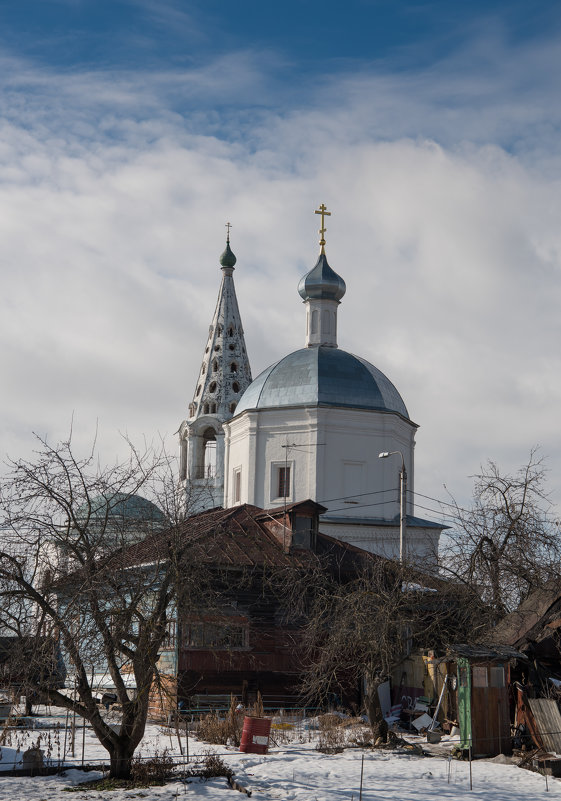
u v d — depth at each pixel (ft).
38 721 92.68
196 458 242.37
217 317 262.67
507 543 104.01
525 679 83.46
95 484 64.90
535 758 70.90
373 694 83.35
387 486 168.55
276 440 170.19
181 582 65.10
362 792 61.41
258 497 169.37
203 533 71.05
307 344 190.08
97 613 60.54
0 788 60.80
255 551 114.42
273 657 108.88
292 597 106.22
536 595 93.09
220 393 251.60
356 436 169.17
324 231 195.72
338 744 81.87
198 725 89.97
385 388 176.65
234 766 69.21
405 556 108.68
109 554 63.82
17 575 60.90
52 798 57.72
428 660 101.24
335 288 189.78
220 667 106.63
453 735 89.25
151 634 63.77
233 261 268.82
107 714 85.46
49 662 61.57
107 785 61.72
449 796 60.49
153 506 69.41
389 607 83.87
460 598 94.63
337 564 118.42
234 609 108.06
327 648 88.12
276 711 105.29
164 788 61.16
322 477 165.78
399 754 77.51
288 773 67.41
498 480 107.45
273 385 175.22
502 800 59.47
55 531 63.26
